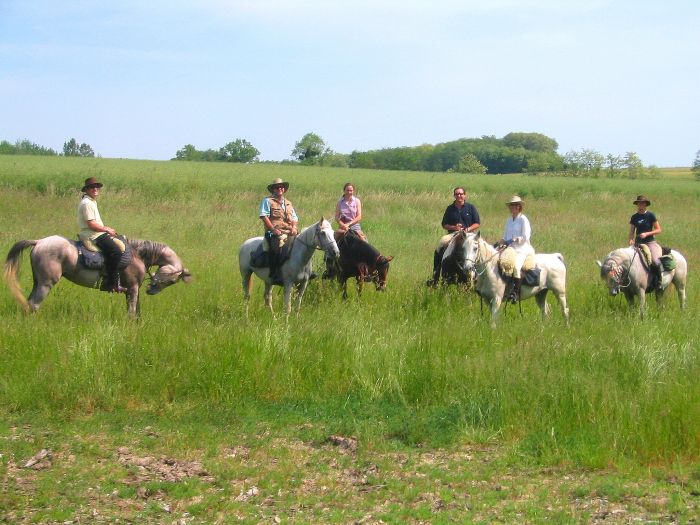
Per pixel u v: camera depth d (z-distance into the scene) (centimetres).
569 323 1244
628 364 929
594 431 765
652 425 740
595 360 955
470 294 1321
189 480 685
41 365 923
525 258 1266
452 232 1416
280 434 816
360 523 604
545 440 762
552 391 840
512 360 945
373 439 782
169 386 920
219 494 659
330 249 1241
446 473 706
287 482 687
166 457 745
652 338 1046
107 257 1214
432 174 6944
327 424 846
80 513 619
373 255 1362
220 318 1198
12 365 939
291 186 3981
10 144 13975
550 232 2733
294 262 1277
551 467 720
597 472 704
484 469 716
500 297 1243
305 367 965
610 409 795
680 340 1080
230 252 1920
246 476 699
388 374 939
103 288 1227
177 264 1282
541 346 1011
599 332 1148
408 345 1022
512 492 659
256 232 2352
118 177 3828
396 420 851
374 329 1112
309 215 3014
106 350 950
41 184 3425
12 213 2703
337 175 5566
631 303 1412
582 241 2541
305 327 1079
